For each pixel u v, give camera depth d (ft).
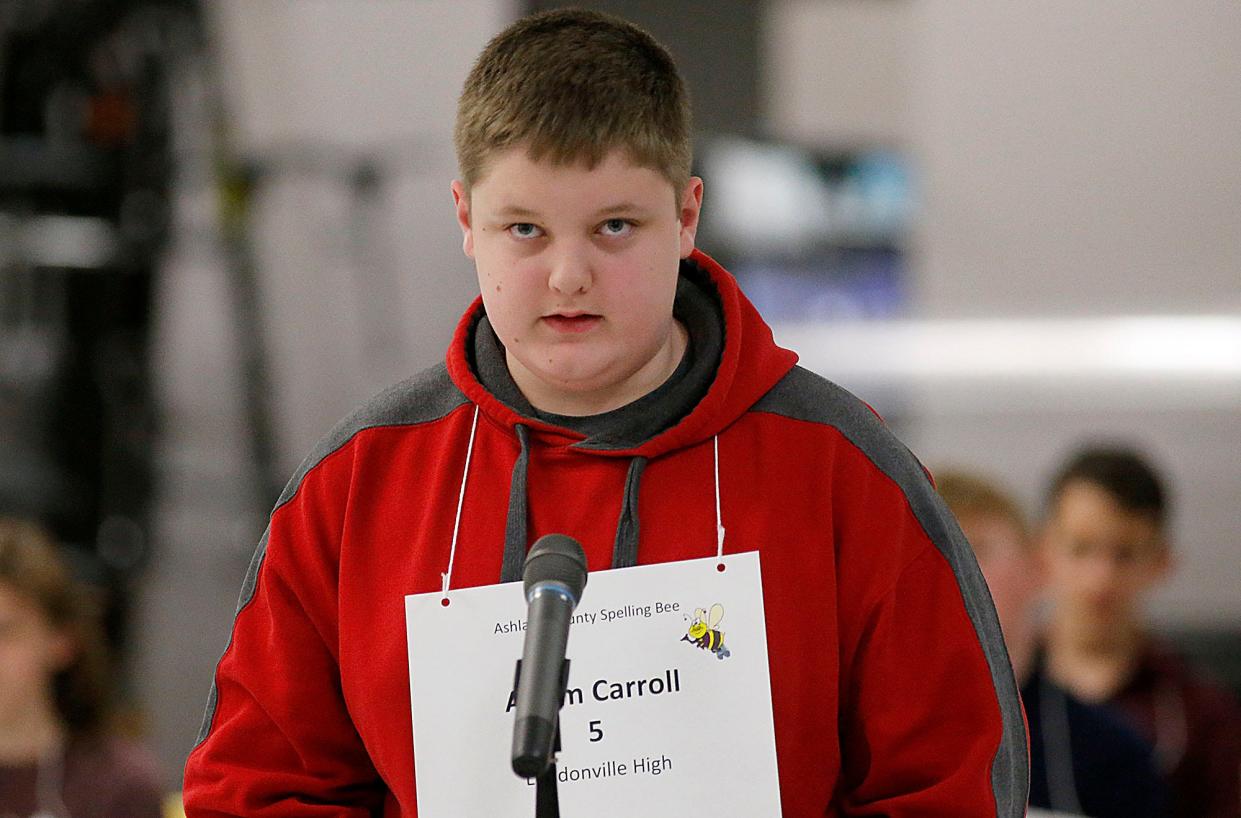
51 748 33.71
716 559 14.20
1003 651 15.40
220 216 65.41
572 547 12.95
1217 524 65.21
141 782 34.37
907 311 66.69
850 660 14.55
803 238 66.44
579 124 13.09
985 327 67.36
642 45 14.03
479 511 14.92
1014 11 67.82
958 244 67.77
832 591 14.37
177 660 57.31
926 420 66.64
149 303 63.57
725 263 65.87
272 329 66.90
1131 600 38.47
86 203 62.34
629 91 13.38
